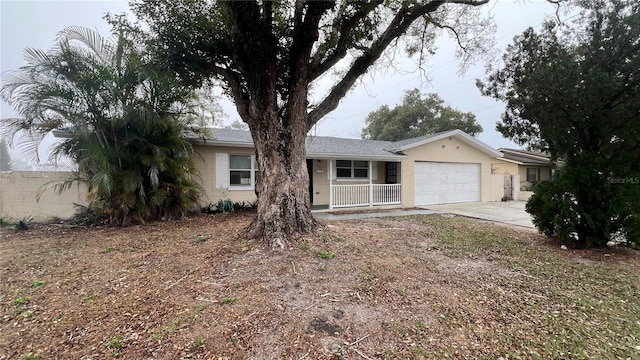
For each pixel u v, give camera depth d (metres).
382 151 13.06
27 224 8.39
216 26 5.85
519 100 6.78
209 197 10.73
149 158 8.25
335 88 6.55
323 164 12.97
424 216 10.34
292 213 5.76
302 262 4.54
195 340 2.70
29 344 2.72
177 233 7.01
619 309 3.47
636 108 5.22
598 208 5.91
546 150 6.89
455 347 2.67
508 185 17.05
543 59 6.02
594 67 5.36
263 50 5.37
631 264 5.14
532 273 4.59
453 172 14.68
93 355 2.54
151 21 5.87
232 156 11.23
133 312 3.22
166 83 7.45
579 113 5.68
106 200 8.10
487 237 7.00
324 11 5.43
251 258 4.71
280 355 2.51
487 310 3.36
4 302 3.51
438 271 4.52
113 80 7.55
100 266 4.71
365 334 2.82
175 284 3.89
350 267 4.43
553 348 2.69
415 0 5.88
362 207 12.33
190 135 10.01
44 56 7.19
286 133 5.81
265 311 3.16
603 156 5.92
